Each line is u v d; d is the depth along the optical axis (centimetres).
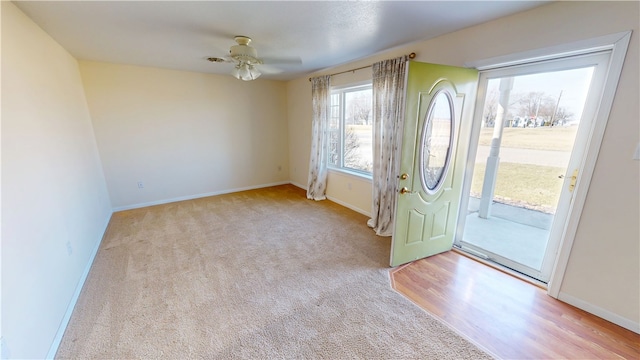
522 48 200
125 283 225
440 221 266
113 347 162
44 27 218
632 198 162
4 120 147
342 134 427
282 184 585
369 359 153
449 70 225
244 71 283
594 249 180
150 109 411
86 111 344
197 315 189
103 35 245
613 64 160
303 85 493
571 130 197
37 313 150
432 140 242
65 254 202
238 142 511
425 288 218
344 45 283
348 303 201
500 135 241
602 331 172
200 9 190
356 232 329
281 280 230
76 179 256
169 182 449
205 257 269
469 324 179
